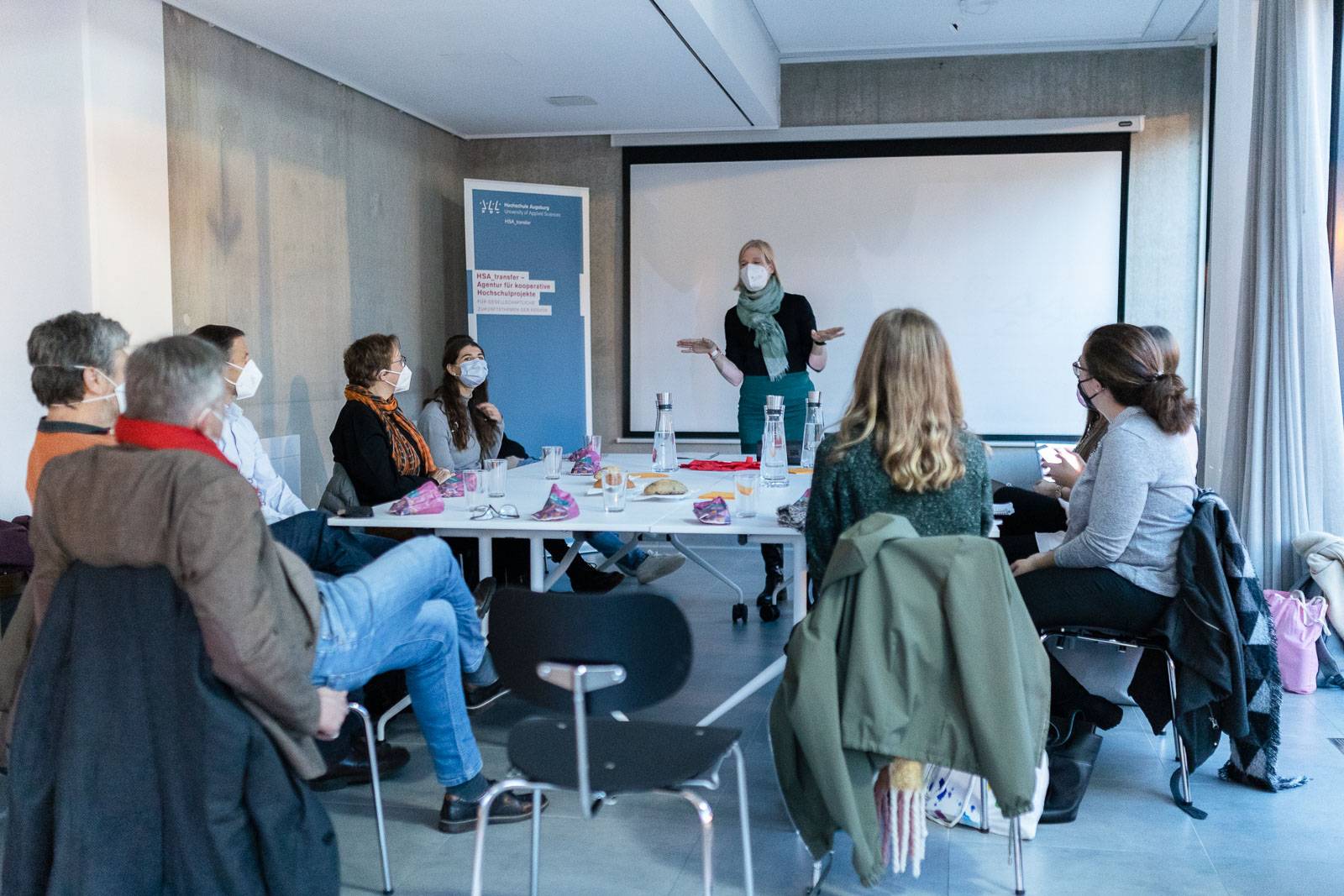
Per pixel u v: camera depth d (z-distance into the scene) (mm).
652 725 2225
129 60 4188
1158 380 2928
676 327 7293
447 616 2650
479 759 2842
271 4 4492
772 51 6703
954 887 2510
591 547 5254
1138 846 2727
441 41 5082
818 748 2197
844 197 7008
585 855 2676
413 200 6750
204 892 1913
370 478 4102
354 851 2693
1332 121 4555
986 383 6977
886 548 2240
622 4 4516
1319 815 2902
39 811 1950
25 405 4121
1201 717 2912
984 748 2168
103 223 4070
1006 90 6852
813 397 4605
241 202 4961
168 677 1913
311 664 2045
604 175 7301
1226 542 2918
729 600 5406
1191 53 6648
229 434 3422
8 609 3498
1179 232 6727
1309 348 4215
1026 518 4039
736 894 2473
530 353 6969
